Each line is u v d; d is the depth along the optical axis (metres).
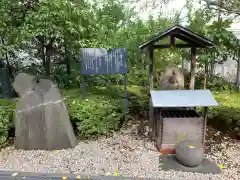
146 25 6.18
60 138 3.46
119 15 5.86
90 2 5.49
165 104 3.07
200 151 2.93
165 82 3.88
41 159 3.21
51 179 2.79
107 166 3.03
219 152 3.35
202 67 6.50
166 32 3.40
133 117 4.64
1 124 3.52
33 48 5.71
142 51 5.84
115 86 6.11
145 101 5.18
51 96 3.46
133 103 5.03
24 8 4.57
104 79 5.99
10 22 4.48
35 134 3.44
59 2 4.32
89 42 4.89
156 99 3.19
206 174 2.83
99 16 5.47
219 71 7.41
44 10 4.28
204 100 3.15
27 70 5.83
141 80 6.37
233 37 5.95
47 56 5.79
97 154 3.33
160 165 3.03
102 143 3.67
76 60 5.85
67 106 3.97
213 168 2.95
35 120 3.41
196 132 3.25
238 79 6.48
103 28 5.32
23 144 3.47
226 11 4.18
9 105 4.14
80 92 5.20
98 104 4.09
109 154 3.33
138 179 2.75
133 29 6.10
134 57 6.07
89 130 3.69
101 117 3.88
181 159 2.99
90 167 3.02
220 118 4.39
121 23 6.04
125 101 4.37
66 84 5.80
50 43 5.46
